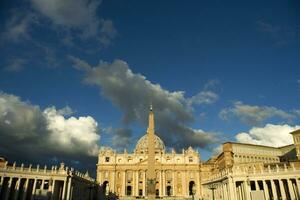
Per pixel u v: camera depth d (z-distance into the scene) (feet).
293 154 345.31
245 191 208.03
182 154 434.71
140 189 422.82
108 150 442.91
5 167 199.72
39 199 203.10
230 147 329.72
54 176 217.56
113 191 415.64
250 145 349.00
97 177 426.92
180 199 356.18
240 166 260.01
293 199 183.52
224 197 232.12
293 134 264.93
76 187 249.75
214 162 423.64
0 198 193.47
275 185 202.28
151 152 200.95
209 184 296.92
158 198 371.97
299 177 182.91
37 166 213.05
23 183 211.61
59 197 223.30
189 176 423.23
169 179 425.69
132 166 430.20
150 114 210.79
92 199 303.27
